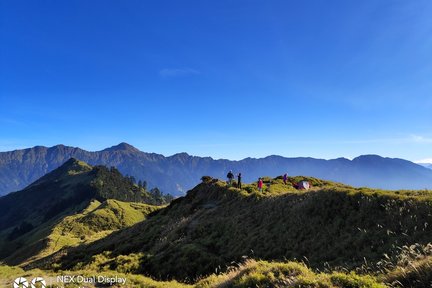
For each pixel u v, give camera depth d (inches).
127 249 1473.9
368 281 391.9
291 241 893.2
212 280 612.1
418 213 737.6
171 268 996.6
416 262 412.8
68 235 5378.9
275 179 2119.8
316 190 1155.3
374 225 789.2
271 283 463.2
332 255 749.3
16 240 6978.4
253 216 1194.0
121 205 7431.1
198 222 1429.6
